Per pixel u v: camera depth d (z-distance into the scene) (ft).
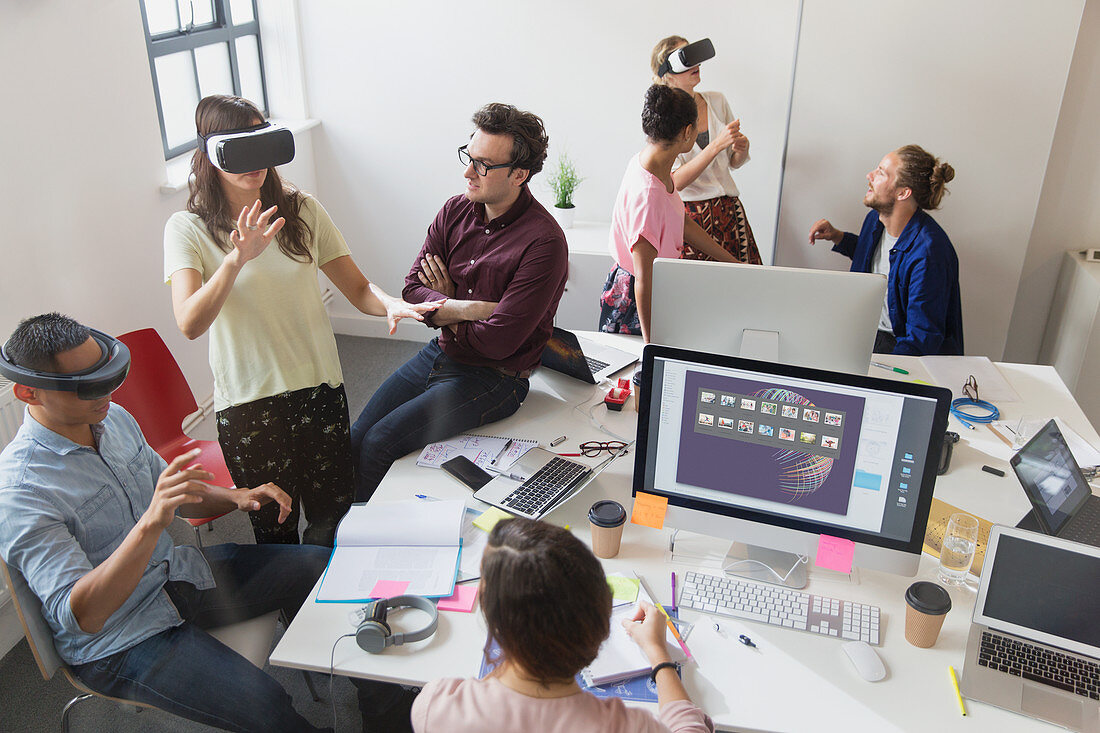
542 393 8.14
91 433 5.85
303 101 13.39
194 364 11.14
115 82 9.18
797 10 11.42
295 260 7.14
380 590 5.53
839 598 5.53
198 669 5.65
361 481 7.53
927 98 10.69
